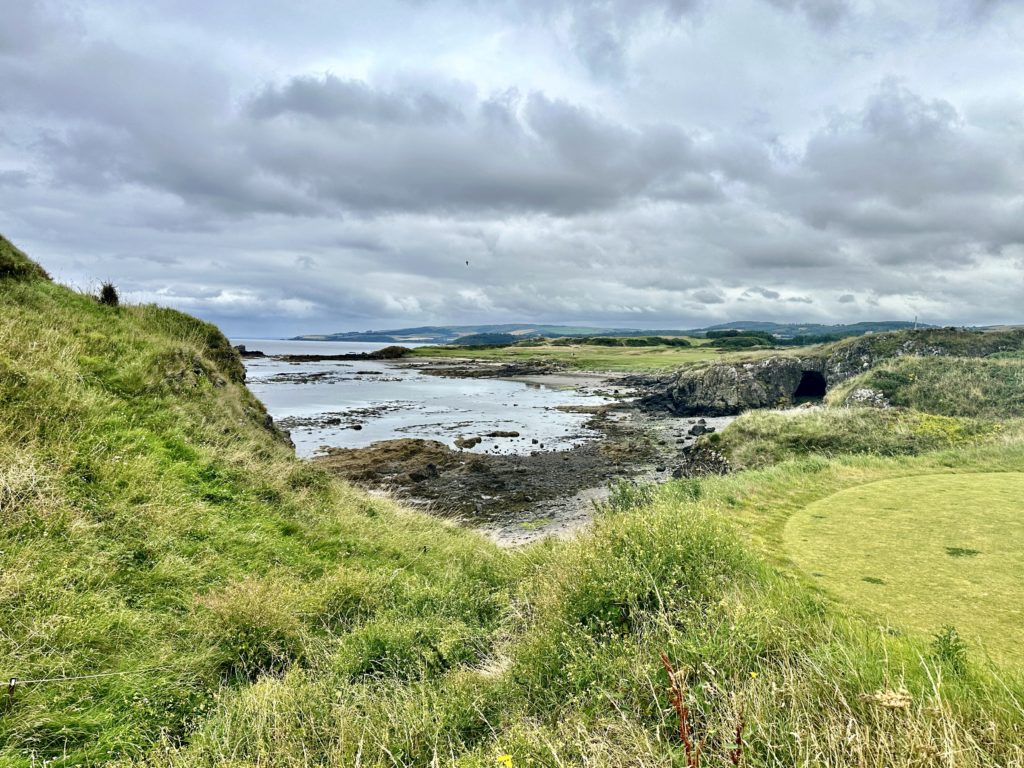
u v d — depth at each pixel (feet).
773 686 10.67
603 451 95.76
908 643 12.82
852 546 21.77
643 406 164.66
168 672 16.30
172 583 21.29
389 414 142.92
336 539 30.35
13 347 30.50
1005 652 12.92
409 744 12.71
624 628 15.92
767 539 23.44
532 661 15.67
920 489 31.78
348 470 79.61
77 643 16.24
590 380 256.93
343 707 14.14
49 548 19.98
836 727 9.59
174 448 31.65
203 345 50.70
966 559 19.63
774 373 152.56
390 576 26.45
